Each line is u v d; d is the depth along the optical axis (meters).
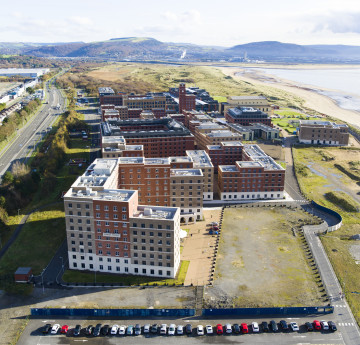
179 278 148.62
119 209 144.25
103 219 146.88
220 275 150.88
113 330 120.00
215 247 172.75
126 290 141.00
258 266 157.38
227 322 125.12
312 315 128.38
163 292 139.88
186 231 188.50
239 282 146.25
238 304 133.00
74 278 148.88
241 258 163.50
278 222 198.50
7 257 163.88
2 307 131.75
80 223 149.25
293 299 136.00
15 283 145.38
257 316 128.12
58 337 118.12
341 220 199.12
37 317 127.31
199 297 136.88
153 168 193.38
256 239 180.38
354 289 142.50
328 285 144.75
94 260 153.50
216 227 189.88
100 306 131.38
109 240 149.38
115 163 189.12
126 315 128.25
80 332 120.31
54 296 137.38
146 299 135.62
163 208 154.38
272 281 146.88
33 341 116.56
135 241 147.38
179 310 127.56
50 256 165.38
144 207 155.62
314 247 173.25
